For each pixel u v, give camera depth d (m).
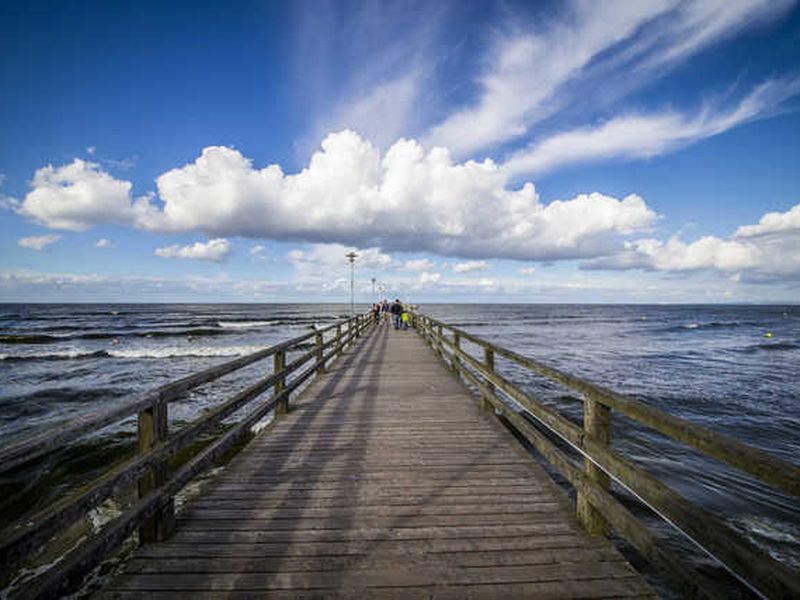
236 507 2.64
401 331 18.36
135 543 3.94
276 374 4.46
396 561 2.09
